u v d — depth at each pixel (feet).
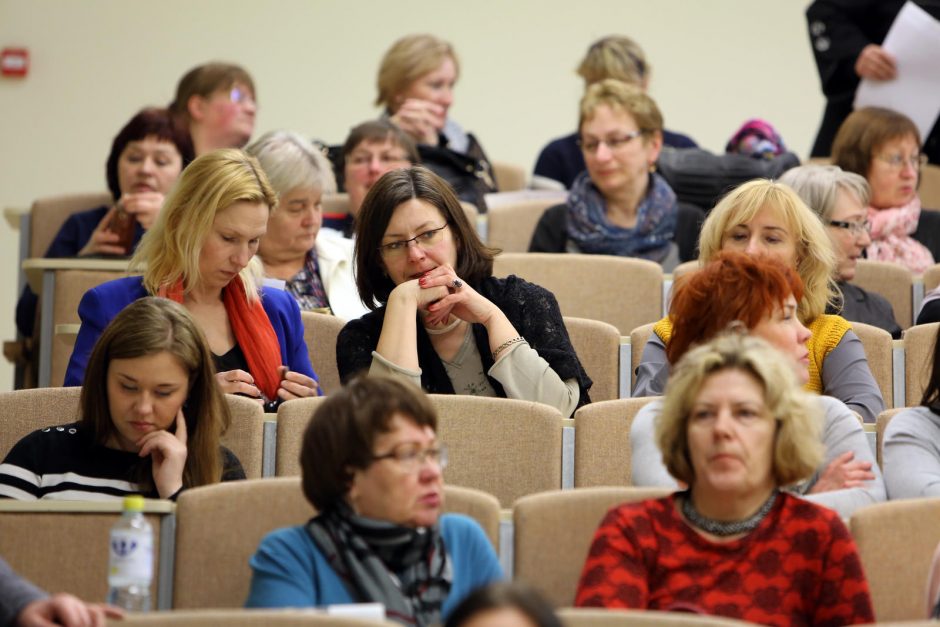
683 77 46.85
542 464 19.34
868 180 31.19
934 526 16.66
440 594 15.11
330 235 28.50
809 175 26.78
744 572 15.24
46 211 32.12
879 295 26.78
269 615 12.92
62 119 44.86
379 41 46.39
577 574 16.33
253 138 45.85
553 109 46.75
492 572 15.47
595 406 19.70
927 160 35.78
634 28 46.96
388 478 14.97
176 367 18.24
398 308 20.93
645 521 15.61
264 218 22.09
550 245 30.91
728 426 15.21
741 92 46.83
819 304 22.26
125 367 18.12
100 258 28.99
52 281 25.99
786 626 15.06
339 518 15.23
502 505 19.31
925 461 18.56
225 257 21.89
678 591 15.25
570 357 21.53
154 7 45.47
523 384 20.92
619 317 27.37
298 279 27.14
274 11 46.06
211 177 21.86
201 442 18.56
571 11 46.93
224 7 45.83
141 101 45.21
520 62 46.78
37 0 44.93
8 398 19.93
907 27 34.60
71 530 16.80
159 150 30.09
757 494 15.51
